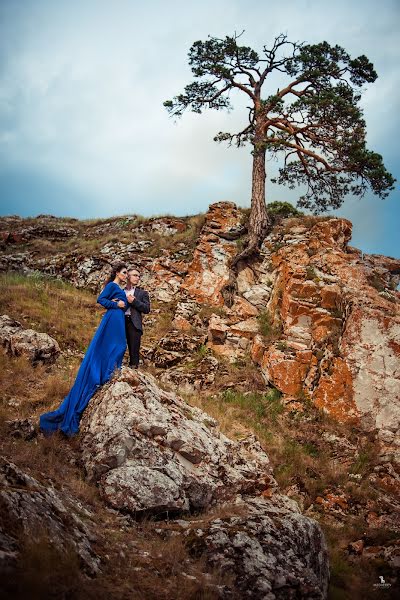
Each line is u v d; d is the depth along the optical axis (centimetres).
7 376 1056
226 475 813
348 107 1950
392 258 1888
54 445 781
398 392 1293
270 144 2045
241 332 1570
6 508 551
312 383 1348
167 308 1747
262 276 1819
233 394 1336
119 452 739
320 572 729
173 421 826
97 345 886
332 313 1486
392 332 1365
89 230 2608
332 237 1862
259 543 670
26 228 2656
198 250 1916
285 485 1047
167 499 713
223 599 570
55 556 516
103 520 663
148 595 538
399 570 847
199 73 2130
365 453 1188
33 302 1582
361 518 1003
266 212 2017
